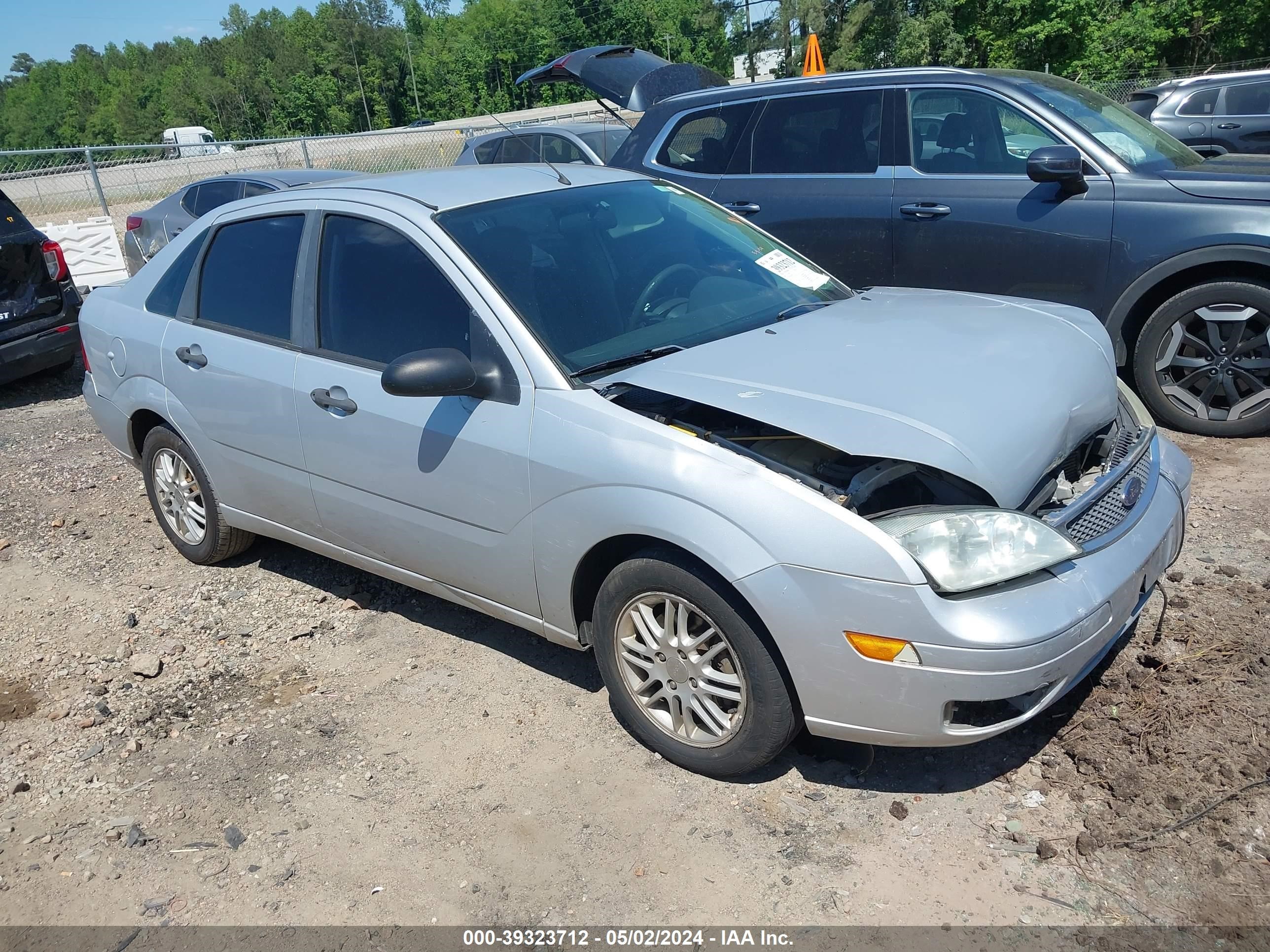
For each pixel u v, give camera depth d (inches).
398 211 144.6
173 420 177.5
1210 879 99.4
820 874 105.8
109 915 108.7
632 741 130.6
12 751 139.1
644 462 113.9
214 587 185.0
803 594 104.6
